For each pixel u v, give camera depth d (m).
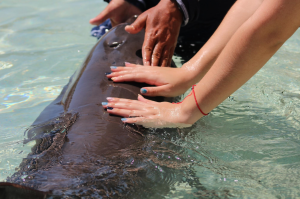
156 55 2.26
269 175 1.50
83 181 1.33
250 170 1.53
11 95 2.31
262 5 1.41
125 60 2.21
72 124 1.71
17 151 1.62
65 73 2.62
